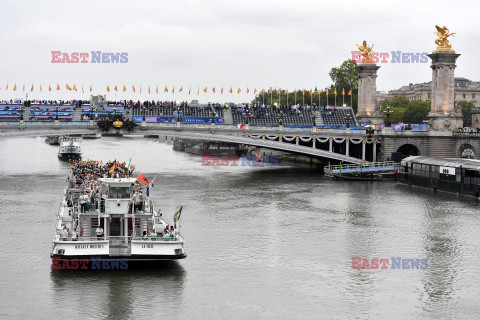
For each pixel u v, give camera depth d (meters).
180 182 135.75
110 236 67.12
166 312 55.53
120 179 71.75
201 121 183.12
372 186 134.50
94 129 149.12
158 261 69.44
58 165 169.88
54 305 56.53
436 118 160.75
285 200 111.69
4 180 132.62
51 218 90.31
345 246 77.88
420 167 132.75
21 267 66.44
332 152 162.00
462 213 100.62
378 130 163.38
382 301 59.28
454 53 158.62
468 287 63.41
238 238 80.69
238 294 60.12
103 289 60.44
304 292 61.09
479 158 160.12
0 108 184.12
